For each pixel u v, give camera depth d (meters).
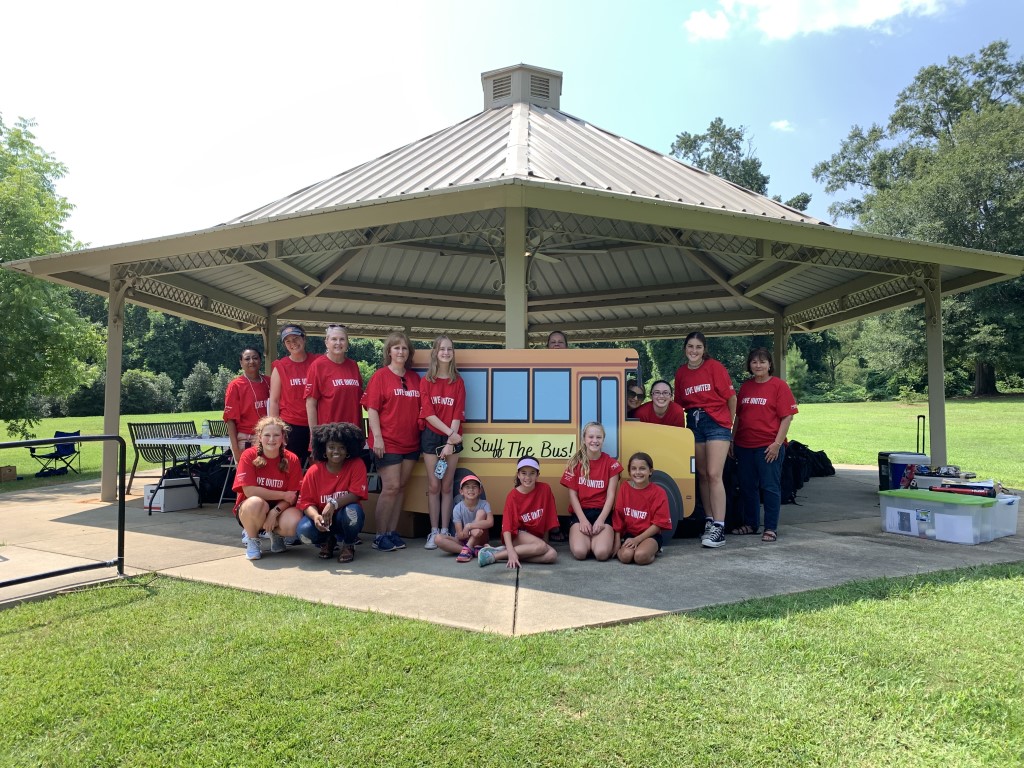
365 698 2.67
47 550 5.45
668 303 13.80
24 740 2.39
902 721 2.48
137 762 2.24
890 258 8.20
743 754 2.28
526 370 6.07
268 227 6.90
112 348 8.66
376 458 5.72
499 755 2.28
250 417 7.05
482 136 8.84
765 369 6.23
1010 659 3.03
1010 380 45.03
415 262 12.01
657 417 6.26
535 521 5.15
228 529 6.48
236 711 2.57
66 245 15.34
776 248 8.11
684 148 52.62
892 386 48.31
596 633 3.39
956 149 40.72
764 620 3.57
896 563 5.02
